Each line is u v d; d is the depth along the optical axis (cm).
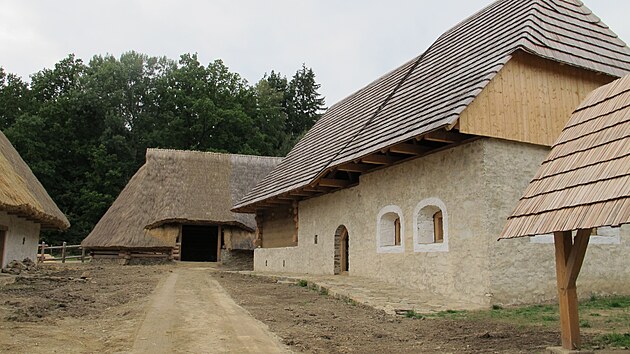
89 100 5072
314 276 1642
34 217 1906
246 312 993
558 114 1205
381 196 1458
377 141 1334
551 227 572
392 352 665
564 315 614
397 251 1367
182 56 5800
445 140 1156
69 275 1830
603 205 526
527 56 1191
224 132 5322
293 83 6962
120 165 4888
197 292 1337
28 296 1176
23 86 5562
